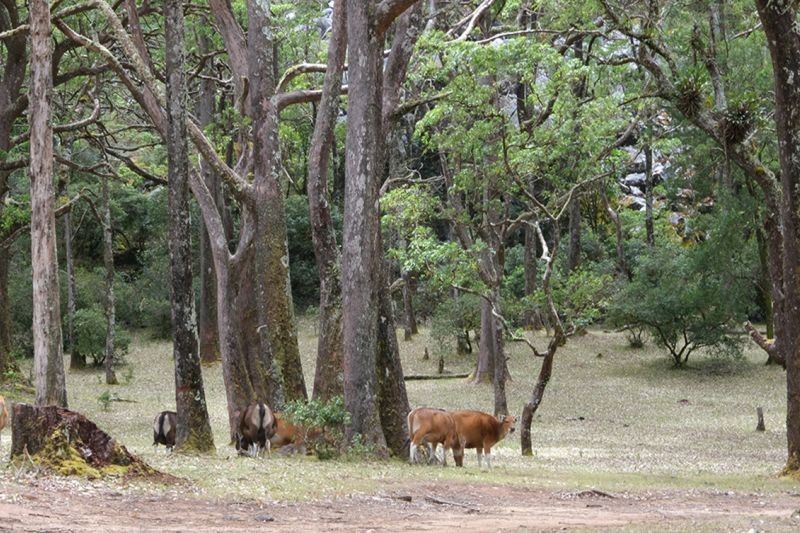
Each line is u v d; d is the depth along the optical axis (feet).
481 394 133.80
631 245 194.29
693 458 82.12
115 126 152.46
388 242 145.07
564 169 79.30
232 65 83.51
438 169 186.29
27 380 126.52
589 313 81.35
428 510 41.14
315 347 163.84
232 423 77.51
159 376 149.48
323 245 69.72
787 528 34.22
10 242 111.04
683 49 96.63
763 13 61.36
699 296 144.66
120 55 109.81
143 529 31.86
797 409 62.69
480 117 77.66
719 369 149.38
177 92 57.62
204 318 155.63
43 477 39.73
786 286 62.90
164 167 161.27
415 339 175.52
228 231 154.71
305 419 61.31
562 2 84.43
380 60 64.64
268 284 74.13
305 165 197.06
